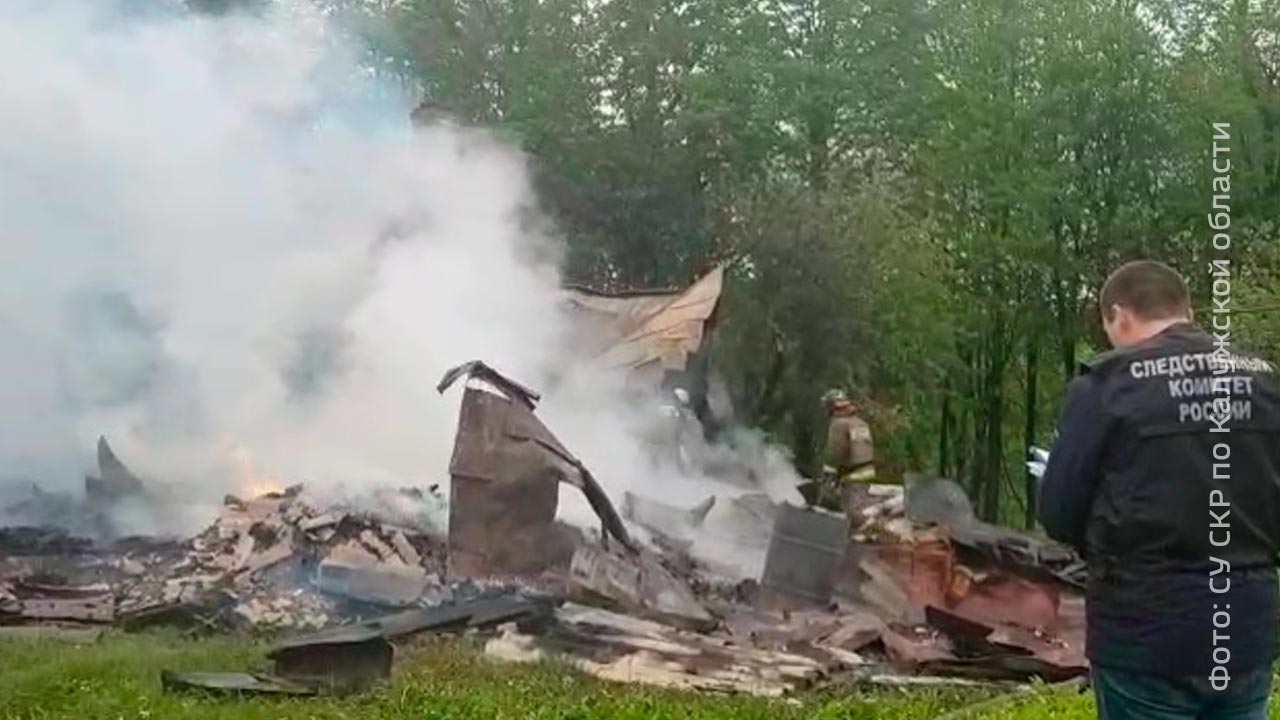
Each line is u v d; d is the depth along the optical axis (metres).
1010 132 35.44
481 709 9.53
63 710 9.31
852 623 12.91
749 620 13.38
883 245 31.50
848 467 16.88
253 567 13.68
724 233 31.73
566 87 33.62
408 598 13.25
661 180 32.59
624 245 32.34
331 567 13.40
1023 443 41.06
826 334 30.98
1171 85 34.62
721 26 35.78
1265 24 34.06
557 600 12.93
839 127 36.47
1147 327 4.68
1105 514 4.56
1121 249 34.94
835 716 10.06
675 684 10.87
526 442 13.68
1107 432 4.55
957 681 11.72
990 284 36.00
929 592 13.82
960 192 36.06
